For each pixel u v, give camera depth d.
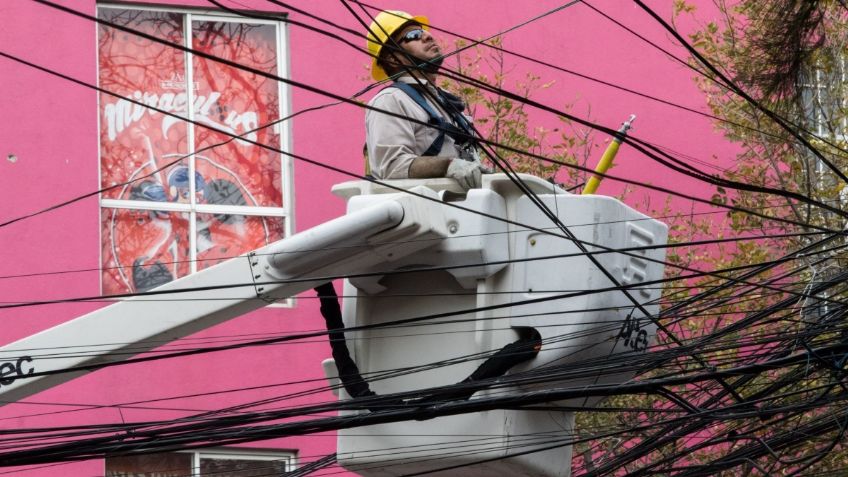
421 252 8.56
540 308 8.46
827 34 13.10
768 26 10.81
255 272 8.65
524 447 8.58
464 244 8.41
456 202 8.50
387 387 8.77
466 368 8.61
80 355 8.70
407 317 8.79
